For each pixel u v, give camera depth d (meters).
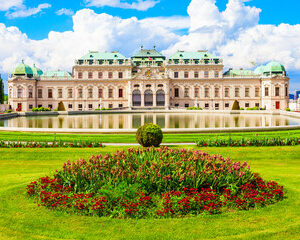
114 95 121.38
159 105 118.50
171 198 13.38
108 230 11.45
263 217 12.45
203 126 49.88
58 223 12.00
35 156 25.66
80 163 16.41
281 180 18.36
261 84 120.12
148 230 11.41
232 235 11.02
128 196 13.27
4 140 32.28
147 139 27.86
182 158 17.39
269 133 38.31
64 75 122.50
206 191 14.18
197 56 121.88
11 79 114.88
